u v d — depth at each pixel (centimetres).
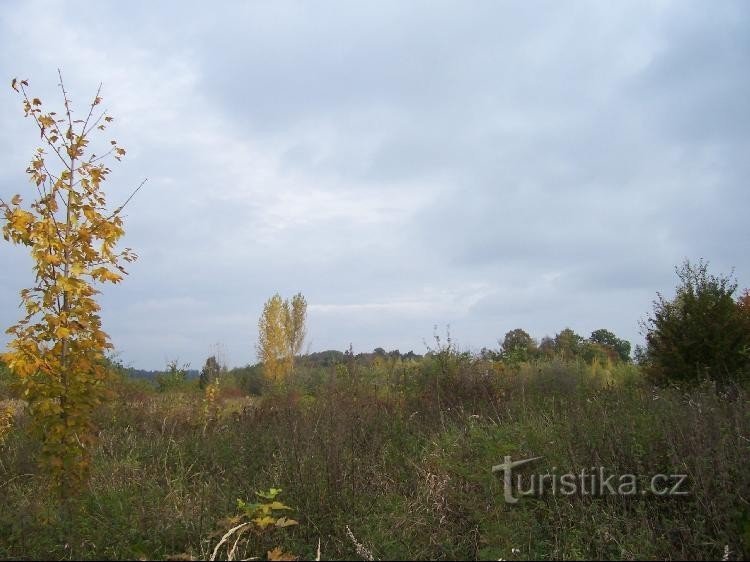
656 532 468
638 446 530
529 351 1805
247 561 431
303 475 550
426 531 501
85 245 585
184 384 1834
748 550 421
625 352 2789
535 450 596
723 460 472
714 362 1013
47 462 531
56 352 562
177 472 681
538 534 483
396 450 668
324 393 836
